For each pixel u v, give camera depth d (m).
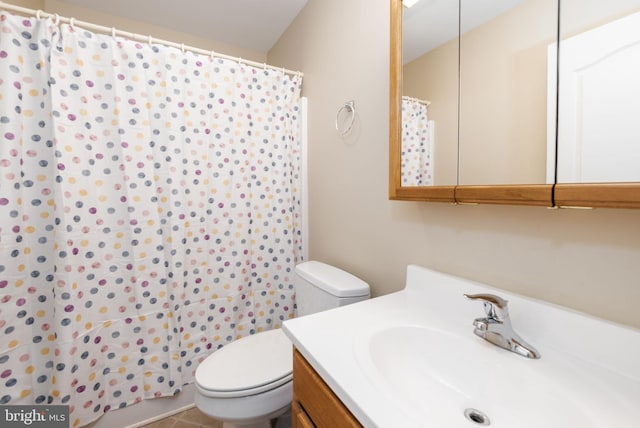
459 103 0.83
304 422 0.70
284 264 1.79
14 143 1.15
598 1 0.56
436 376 0.74
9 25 1.13
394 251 1.14
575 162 0.60
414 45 0.95
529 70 0.67
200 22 1.99
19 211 1.17
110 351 1.37
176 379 1.50
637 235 0.55
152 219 1.42
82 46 1.26
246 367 1.12
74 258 1.25
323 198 1.62
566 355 0.63
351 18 1.34
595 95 0.57
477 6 0.78
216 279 1.61
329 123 1.53
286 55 2.08
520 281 0.74
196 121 1.52
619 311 0.58
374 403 0.50
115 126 1.33
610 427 0.46
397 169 1.00
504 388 0.62
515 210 0.74
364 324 0.79
